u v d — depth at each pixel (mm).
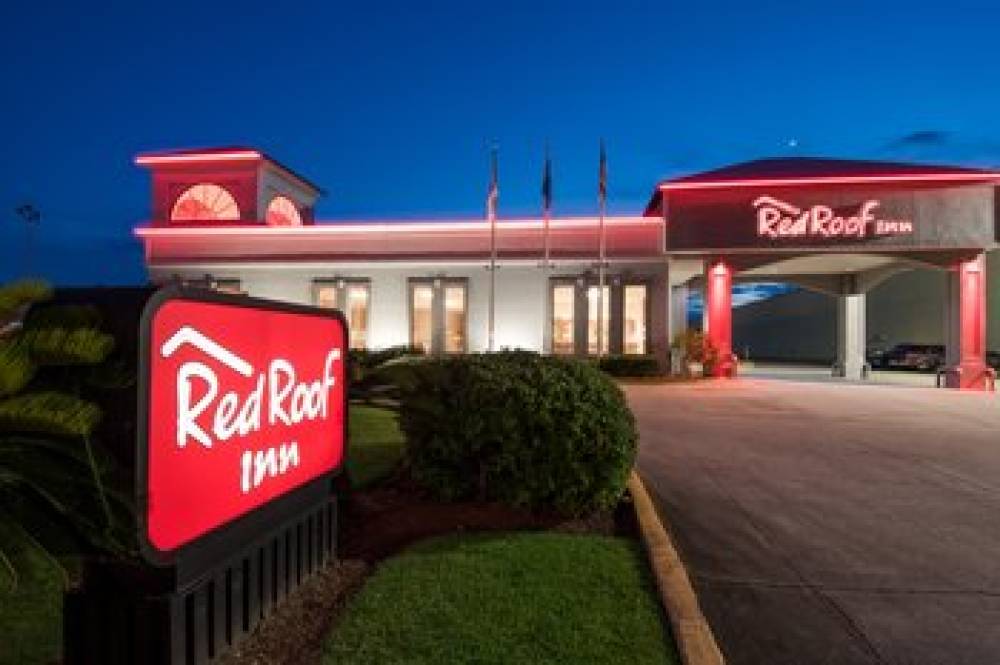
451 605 4141
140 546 2764
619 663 3529
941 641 4164
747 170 27344
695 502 7555
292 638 3781
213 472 3320
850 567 5449
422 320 27922
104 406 2826
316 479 4602
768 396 20531
